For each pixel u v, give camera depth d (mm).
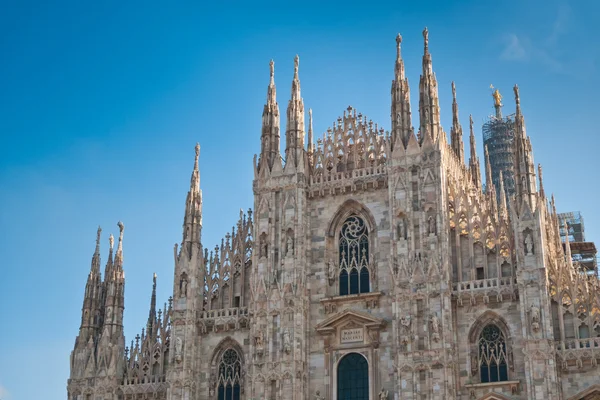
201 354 73688
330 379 68812
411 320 65875
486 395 62969
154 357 75750
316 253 73438
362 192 73500
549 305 62719
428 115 71938
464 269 67812
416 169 70562
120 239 80938
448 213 69688
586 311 62844
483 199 75125
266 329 70438
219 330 73812
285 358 68938
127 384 75125
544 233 65625
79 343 77625
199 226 77500
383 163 74250
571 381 61125
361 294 69562
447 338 64438
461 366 64688
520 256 64188
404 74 74938
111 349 76188
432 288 66125
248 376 70125
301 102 78250
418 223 68750
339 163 76188
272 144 77312
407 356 65062
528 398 60594
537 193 66125
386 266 70312
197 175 79125
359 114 76750
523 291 63312
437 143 70375
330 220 73812
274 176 75438
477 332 65375
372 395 66938
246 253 76062
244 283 75062
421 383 64250
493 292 65188
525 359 61625
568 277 64250
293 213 73688
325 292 71812
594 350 60875
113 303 77938
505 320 64500
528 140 67750
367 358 68250
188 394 71625
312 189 74875
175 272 75438
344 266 72500
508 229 67125
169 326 76375
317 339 70562
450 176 72062
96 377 75312
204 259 76875
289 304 70562
